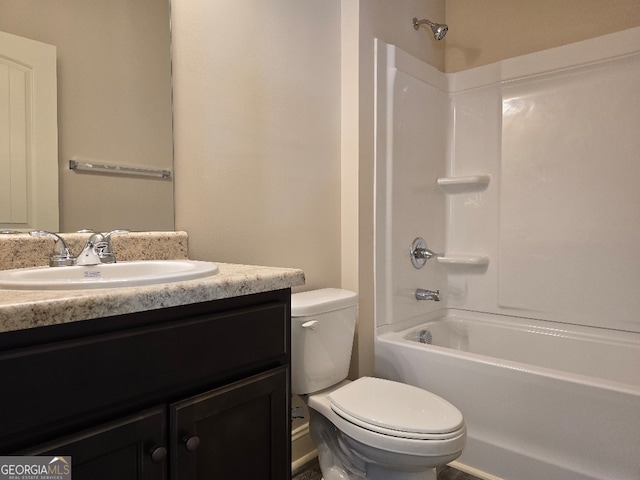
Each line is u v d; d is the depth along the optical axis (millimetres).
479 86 2432
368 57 2000
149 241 1346
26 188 1141
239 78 1602
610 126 2027
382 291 2064
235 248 1598
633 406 1382
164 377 820
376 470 1436
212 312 922
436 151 2455
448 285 2572
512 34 2410
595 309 2074
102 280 824
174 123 1425
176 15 1426
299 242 1832
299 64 1817
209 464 895
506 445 1660
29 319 646
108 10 1281
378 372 2021
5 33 1105
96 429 718
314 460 1878
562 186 2164
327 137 1953
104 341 734
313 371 1539
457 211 2529
